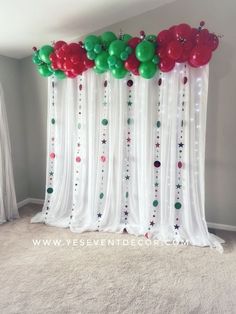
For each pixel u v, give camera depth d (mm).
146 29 2586
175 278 1942
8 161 2979
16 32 2568
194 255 2236
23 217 3088
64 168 2869
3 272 2035
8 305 1697
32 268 2084
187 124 2332
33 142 3432
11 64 3168
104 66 2309
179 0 2441
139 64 2227
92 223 2756
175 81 2309
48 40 2836
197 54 2049
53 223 2850
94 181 2736
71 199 2932
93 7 2316
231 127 2488
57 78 2742
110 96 2559
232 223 2643
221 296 1760
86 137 2727
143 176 2539
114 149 2611
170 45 2053
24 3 2084
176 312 1630
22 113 3396
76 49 2344
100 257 2227
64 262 2160
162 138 2426
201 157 2350
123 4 2354
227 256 2213
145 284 1882
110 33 2293
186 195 2428
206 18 2398
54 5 2180
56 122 2820
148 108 2439
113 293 1796
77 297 1762
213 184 2633
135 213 2686
